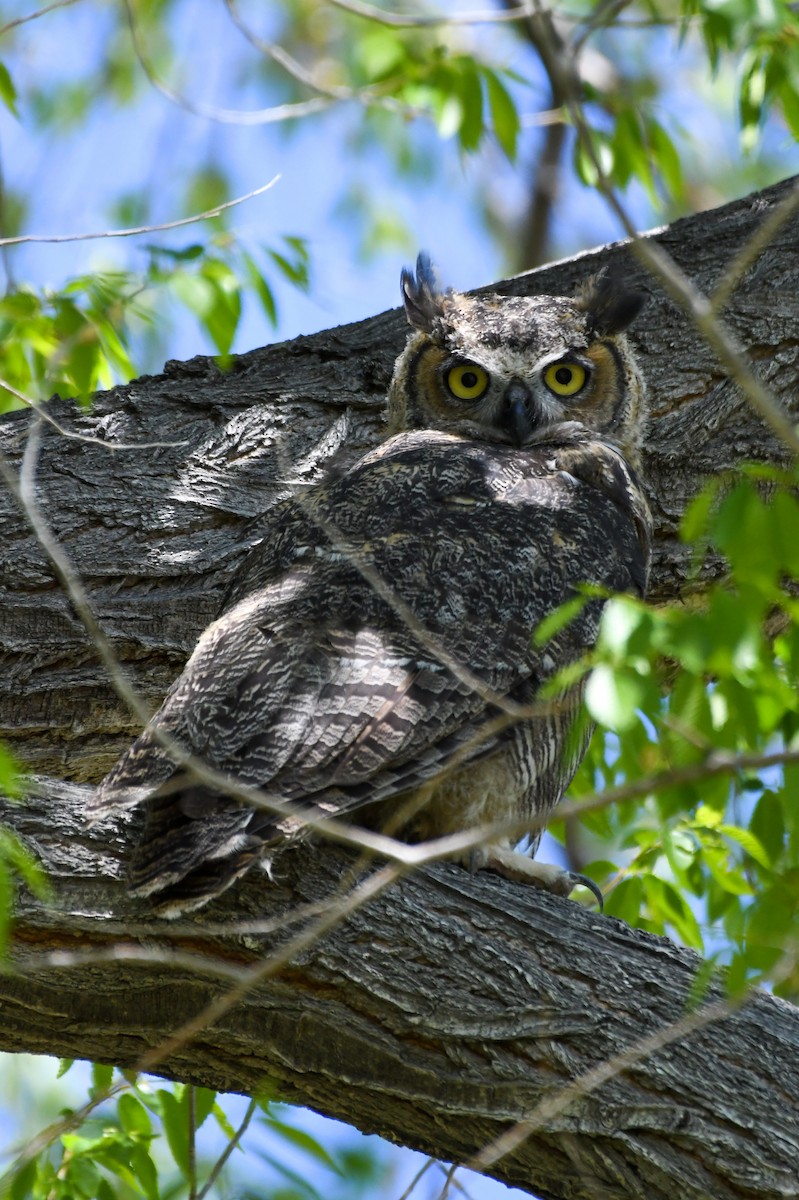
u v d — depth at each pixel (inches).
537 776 331.9
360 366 440.8
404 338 449.1
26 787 285.7
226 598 350.9
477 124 515.8
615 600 230.8
